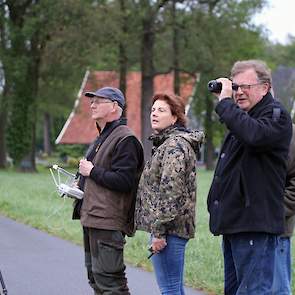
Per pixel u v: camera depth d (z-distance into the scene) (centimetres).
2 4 5581
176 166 823
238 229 726
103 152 927
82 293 1212
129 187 916
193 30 5547
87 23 5266
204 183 4200
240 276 742
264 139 703
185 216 838
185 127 873
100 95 936
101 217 913
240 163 730
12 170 5822
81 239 1786
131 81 8738
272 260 733
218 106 722
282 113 723
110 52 5597
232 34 5712
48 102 7081
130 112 8612
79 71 5775
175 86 6231
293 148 856
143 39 5625
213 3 5625
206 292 1193
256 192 721
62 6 5216
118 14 5306
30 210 2403
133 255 1522
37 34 5553
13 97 5766
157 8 5422
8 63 5547
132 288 1237
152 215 834
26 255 1573
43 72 5922
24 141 5784
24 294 1202
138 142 932
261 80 739
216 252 1523
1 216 2312
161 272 851
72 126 8731
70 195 941
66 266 1449
